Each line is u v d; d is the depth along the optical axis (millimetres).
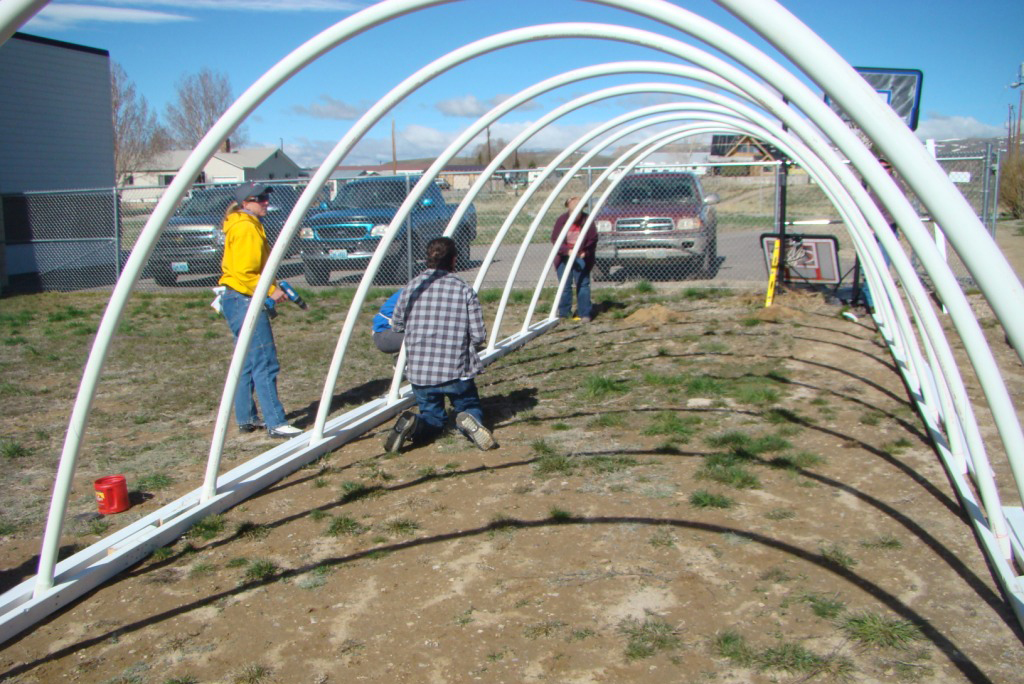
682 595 3611
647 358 8344
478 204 27047
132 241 17766
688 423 6035
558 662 3154
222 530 4445
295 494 4945
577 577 3805
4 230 15594
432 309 5504
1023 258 13742
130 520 4652
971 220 1877
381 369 8375
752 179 26031
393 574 3910
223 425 4590
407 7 3592
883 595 3543
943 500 4512
